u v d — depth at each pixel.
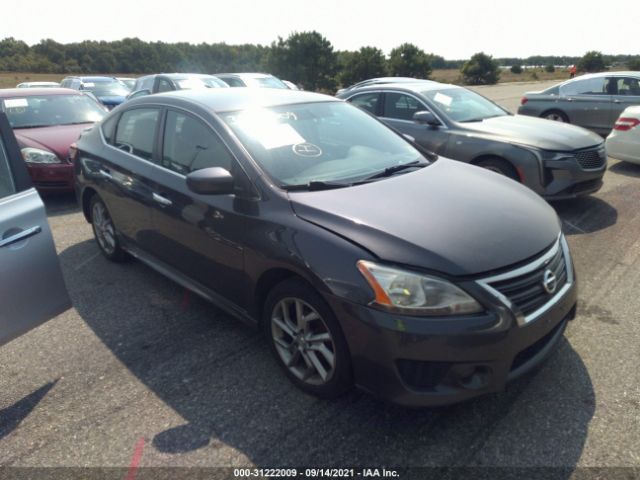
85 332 3.46
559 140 5.55
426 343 2.19
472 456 2.30
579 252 4.57
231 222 2.92
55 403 2.75
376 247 2.35
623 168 8.04
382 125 3.96
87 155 4.48
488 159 5.85
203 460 2.32
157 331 3.45
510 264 2.34
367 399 2.70
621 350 3.05
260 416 2.59
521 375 2.40
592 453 2.29
